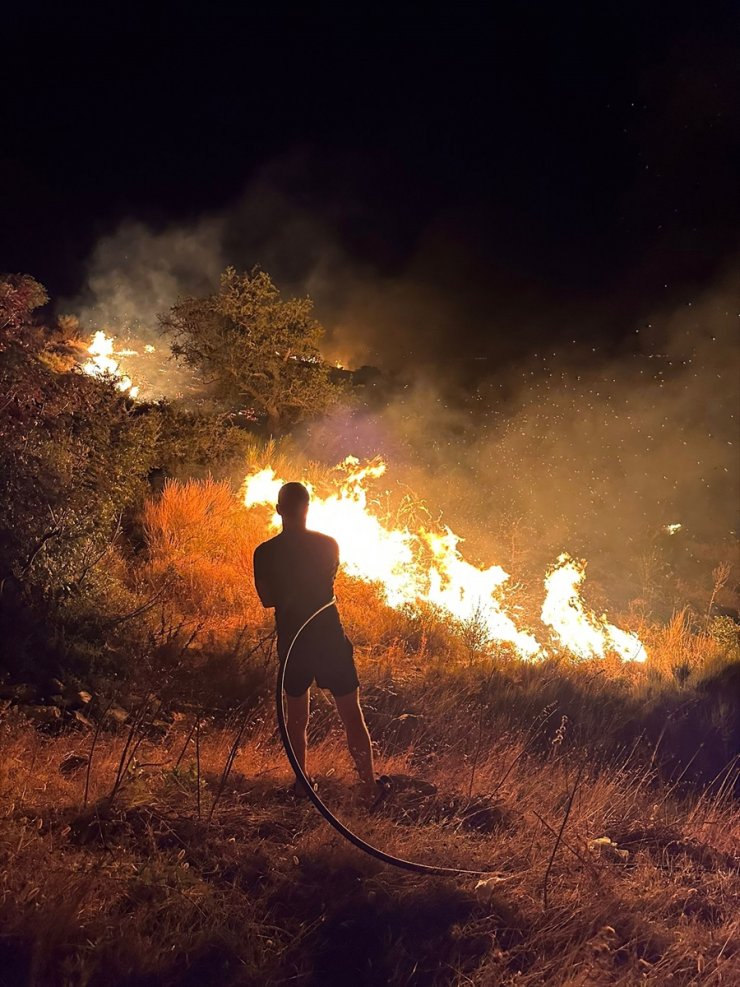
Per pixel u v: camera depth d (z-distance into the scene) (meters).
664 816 5.61
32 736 5.22
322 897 3.88
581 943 3.68
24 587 6.88
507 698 7.68
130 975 3.21
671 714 7.90
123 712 6.15
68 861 3.77
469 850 4.43
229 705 6.45
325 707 6.60
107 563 8.48
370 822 4.58
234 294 15.13
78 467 8.11
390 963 3.50
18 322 7.70
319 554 5.01
